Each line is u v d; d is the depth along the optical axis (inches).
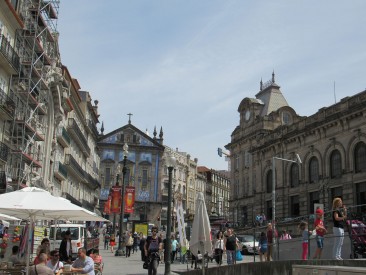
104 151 3991.1
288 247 746.2
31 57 1385.3
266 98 3065.9
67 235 797.2
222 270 759.1
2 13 1194.6
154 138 4143.7
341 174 1961.1
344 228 626.8
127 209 1628.9
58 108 1843.0
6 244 955.3
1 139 1236.5
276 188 2475.4
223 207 6003.9
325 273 372.5
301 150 2279.8
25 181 1390.3
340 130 1985.7
